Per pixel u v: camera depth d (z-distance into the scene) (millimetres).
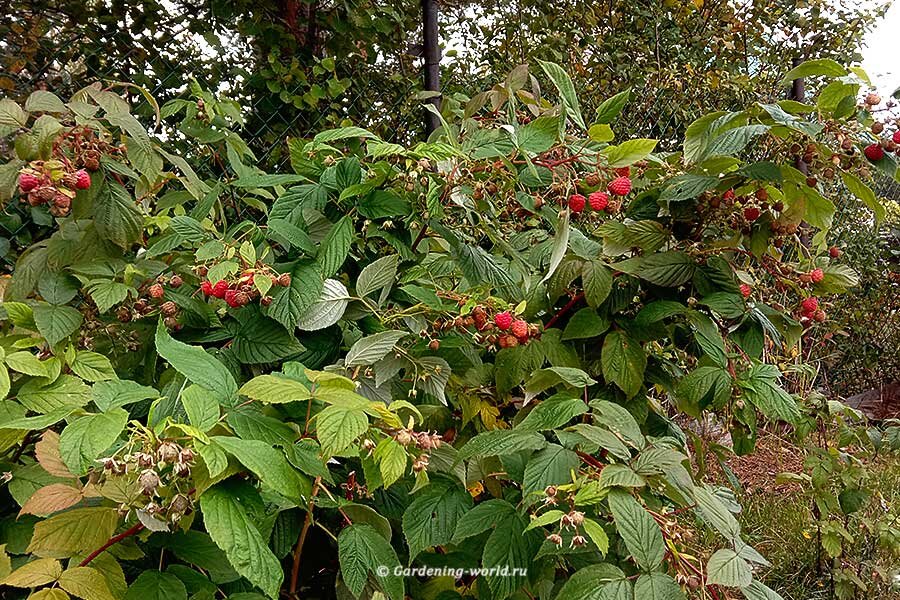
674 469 1007
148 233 1688
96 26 2350
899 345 5250
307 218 1382
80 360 1186
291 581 1122
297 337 1354
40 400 1076
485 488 1528
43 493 892
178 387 1054
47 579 825
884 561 2693
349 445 874
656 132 4055
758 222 1589
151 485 728
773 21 4707
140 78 2381
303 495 858
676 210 1566
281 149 2645
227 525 747
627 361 1497
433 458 1213
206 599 914
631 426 1102
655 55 4320
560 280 1555
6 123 1249
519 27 3582
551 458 1104
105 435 751
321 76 2777
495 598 1098
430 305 1361
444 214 1503
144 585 872
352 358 1210
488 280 1452
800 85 4234
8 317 1258
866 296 5121
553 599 1250
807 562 2707
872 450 2914
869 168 1508
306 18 2754
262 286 1188
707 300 1493
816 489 2414
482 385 1578
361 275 1332
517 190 1528
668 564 1135
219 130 1878
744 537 2857
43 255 1339
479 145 1436
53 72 2270
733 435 1728
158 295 1269
